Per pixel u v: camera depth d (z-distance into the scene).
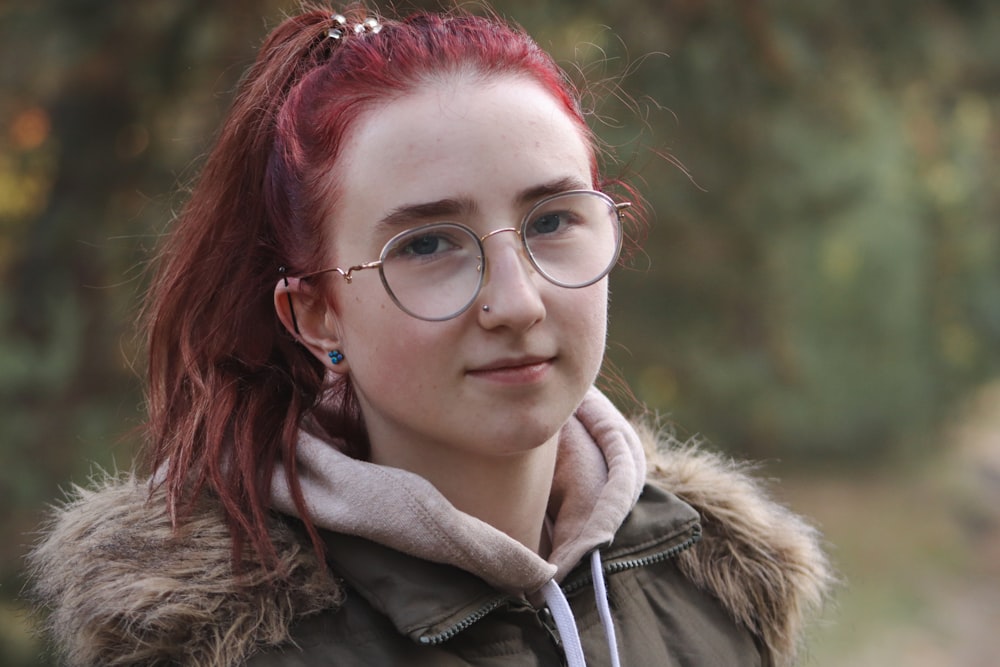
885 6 4.84
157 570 1.17
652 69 4.61
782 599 1.47
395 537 1.17
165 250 1.41
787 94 5.06
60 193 4.49
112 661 1.17
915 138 8.11
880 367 9.14
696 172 5.73
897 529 8.04
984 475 9.70
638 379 6.81
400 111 1.14
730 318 7.12
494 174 1.12
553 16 4.29
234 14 4.18
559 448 1.39
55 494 3.92
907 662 5.87
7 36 4.17
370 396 1.18
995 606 6.93
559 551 1.30
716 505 1.48
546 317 1.14
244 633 1.16
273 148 1.26
